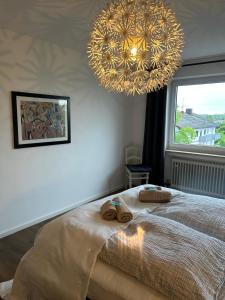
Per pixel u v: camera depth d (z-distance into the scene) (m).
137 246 1.30
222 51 3.22
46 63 2.83
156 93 3.94
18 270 1.61
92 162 3.71
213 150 3.78
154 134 4.05
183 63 3.74
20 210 2.75
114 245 1.35
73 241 1.48
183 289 1.06
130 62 1.57
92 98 3.54
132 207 1.95
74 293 1.34
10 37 2.43
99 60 1.68
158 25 1.50
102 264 1.35
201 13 2.10
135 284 1.21
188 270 1.11
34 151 2.83
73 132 3.31
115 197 2.00
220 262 1.20
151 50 1.56
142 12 1.46
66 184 3.30
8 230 2.65
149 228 1.47
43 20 2.23
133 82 1.71
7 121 2.52
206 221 1.56
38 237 1.65
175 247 1.26
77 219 1.67
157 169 4.12
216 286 1.10
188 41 2.82
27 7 1.97
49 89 2.90
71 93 3.20
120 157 4.30
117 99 4.03
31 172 2.82
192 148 3.99
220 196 3.64
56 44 2.90
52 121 2.97
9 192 2.62
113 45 1.55
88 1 1.89
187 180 3.95
